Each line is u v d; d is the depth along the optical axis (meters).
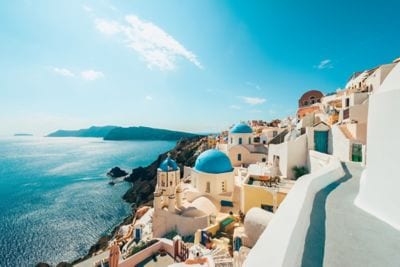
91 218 51.56
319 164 19.30
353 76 41.19
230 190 24.77
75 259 34.31
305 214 4.05
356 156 16.48
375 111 4.99
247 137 37.72
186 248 17.42
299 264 2.79
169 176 24.95
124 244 27.22
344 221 4.41
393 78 5.30
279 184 20.20
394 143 4.28
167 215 22.30
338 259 3.04
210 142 65.00
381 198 4.62
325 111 30.84
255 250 2.47
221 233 18.70
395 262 2.98
